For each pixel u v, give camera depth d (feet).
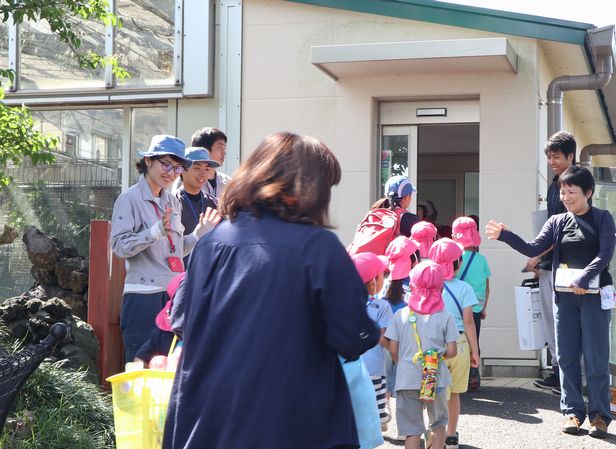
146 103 36.73
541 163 35.06
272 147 10.63
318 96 35.09
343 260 10.04
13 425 18.47
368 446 14.08
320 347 10.12
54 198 37.35
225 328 9.97
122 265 24.82
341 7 34.60
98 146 37.17
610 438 23.48
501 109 33.45
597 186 28.84
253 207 10.38
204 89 35.58
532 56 33.27
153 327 20.51
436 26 34.04
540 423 25.11
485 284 28.86
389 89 34.37
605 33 32.45
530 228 33.12
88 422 20.24
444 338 19.89
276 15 35.53
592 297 23.56
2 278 37.19
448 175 54.65
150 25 36.14
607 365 23.53
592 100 46.09
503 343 32.86
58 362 21.26
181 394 10.02
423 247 24.95
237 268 10.09
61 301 23.32
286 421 9.66
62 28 26.25
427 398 19.20
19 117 26.94
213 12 35.99
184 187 23.68
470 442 23.03
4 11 24.90
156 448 13.37
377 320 19.72
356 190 34.50
